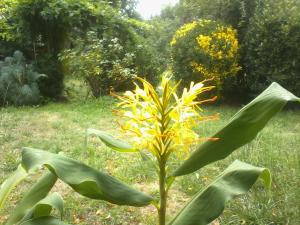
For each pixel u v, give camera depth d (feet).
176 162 15.67
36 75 34.19
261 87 33.73
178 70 34.55
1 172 16.96
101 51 35.94
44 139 22.33
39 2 36.37
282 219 11.35
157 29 56.75
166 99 5.28
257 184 13.76
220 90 35.01
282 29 31.58
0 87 32.76
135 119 5.28
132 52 38.11
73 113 29.45
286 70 32.12
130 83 36.88
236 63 34.42
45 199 6.39
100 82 35.76
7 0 37.88
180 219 5.32
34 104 33.24
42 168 17.12
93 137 22.75
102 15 39.42
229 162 16.87
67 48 39.78
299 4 32.35
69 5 37.40
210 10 38.60
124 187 5.53
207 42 33.76
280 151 17.99
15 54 35.88
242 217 11.59
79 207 13.26
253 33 33.63
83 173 5.26
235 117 5.56
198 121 5.63
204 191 5.53
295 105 32.48
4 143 21.31
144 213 13.01
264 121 5.37
